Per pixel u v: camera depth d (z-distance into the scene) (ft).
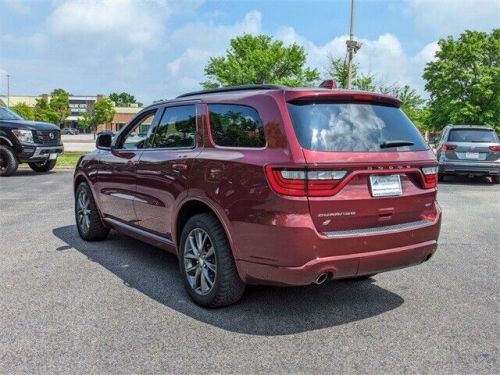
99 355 11.23
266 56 140.46
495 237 23.75
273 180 11.96
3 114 52.95
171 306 14.24
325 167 11.93
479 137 47.80
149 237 17.16
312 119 12.60
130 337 12.17
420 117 142.61
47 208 30.58
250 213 12.45
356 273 12.64
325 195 11.98
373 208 12.71
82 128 364.17
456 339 12.28
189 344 11.84
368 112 13.70
